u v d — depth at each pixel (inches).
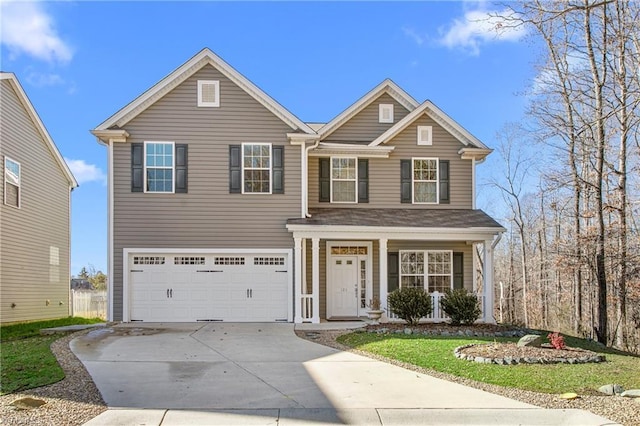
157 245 685.9
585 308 1037.8
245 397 323.0
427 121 780.0
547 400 317.7
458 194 775.1
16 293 761.6
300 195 703.1
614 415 290.7
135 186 688.4
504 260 1523.1
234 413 292.2
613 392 333.1
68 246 980.6
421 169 775.1
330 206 761.6
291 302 692.1
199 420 280.4
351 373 386.6
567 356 435.2
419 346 480.7
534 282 1317.7
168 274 688.4
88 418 280.4
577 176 807.7
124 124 692.1
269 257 698.2
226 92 703.7
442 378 370.9
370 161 770.8
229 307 689.6
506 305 1421.0
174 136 695.7
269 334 571.5
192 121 698.8
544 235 1262.3
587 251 772.6
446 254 767.7
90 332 585.0
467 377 372.2
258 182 701.3
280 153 704.4
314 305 667.4
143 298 683.4
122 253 682.2
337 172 768.9
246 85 701.9
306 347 492.7
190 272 690.2
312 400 317.1
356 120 799.1
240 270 694.5
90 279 1713.8
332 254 751.7
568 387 344.8
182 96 700.7
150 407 301.1
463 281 764.0
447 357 433.4
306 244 741.9
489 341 526.3
